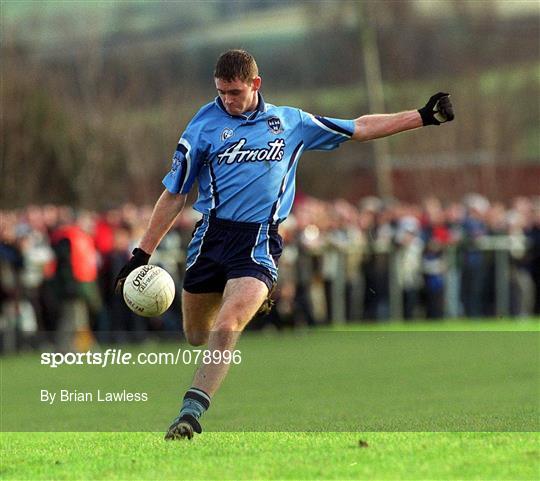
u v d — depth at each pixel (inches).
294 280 2886.3
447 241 3169.3
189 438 1010.7
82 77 4761.3
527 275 3272.6
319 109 6363.2
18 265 2503.7
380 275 3065.9
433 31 6860.2
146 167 4872.0
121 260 2605.8
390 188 6230.3
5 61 4192.9
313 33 6466.5
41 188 4284.0
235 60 1069.1
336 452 920.9
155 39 5565.9
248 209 1093.8
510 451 915.4
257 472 832.3
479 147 6678.2
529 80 6968.5
